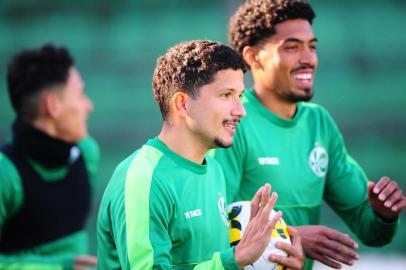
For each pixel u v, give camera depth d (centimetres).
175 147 1072
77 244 1716
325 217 3653
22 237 1606
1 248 1609
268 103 1341
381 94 4953
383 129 4756
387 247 3538
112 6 5781
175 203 1038
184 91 1055
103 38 5584
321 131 1394
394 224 1332
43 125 1648
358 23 5481
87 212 1762
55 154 1620
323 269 3059
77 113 1680
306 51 1309
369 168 4506
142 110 4941
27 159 1608
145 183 1024
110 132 4812
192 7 5728
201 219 1063
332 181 1422
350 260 1249
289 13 1310
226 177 1276
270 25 1313
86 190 1748
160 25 5609
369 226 1367
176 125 1070
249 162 1305
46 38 5647
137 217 1000
